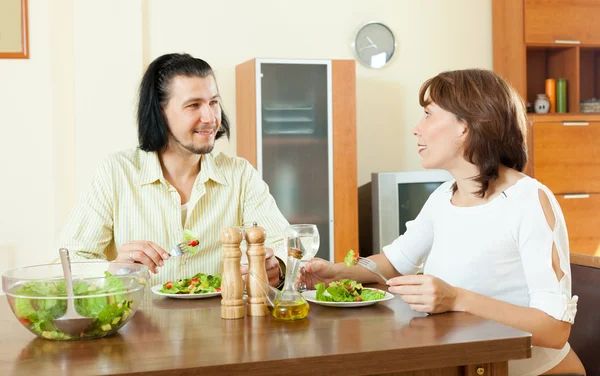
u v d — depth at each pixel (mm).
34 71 4066
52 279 1498
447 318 1496
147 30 4289
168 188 2199
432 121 1767
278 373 1190
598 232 4652
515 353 1319
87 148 4125
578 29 4660
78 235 2123
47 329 1319
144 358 1204
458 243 1770
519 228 1670
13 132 4062
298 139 4195
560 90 4695
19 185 4078
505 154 1727
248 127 4230
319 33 4602
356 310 1595
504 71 4797
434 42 4832
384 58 4715
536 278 1615
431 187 4289
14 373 1136
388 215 4219
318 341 1306
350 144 4281
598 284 1887
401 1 4762
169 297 1794
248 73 4195
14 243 4082
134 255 1712
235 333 1378
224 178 2279
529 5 4578
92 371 1135
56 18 4078
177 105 2115
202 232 2225
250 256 1552
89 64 4113
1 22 4027
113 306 1335
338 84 4246
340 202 4270
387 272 2023
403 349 1252
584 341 1899
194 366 1152
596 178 4645
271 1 4500
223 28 4422
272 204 2324
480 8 4910
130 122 4168
